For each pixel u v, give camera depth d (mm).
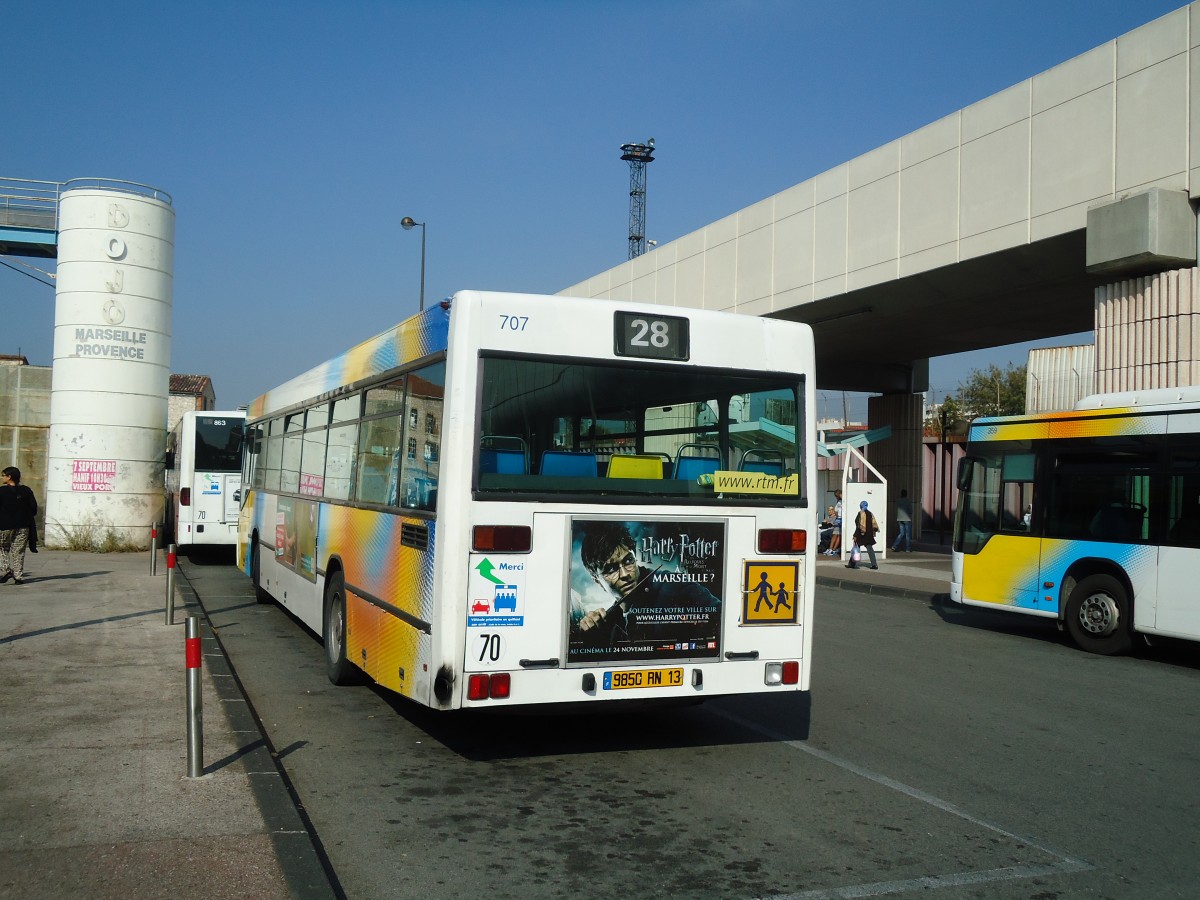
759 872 4859
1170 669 11414
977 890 4699
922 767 6828
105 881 4293
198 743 5773
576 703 6246
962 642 13203
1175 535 11656
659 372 6617
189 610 12953
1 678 8422
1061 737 7848
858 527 24172
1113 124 15664
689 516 6574
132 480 22766
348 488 8727
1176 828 5688
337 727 7586
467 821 5527
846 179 21297
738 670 6688
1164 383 14883
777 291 23484
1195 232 14773
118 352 22484
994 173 17750
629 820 5590
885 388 31344
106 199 22391
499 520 6102
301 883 4297
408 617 6637
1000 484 14055
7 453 25859
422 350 6852
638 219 50750
